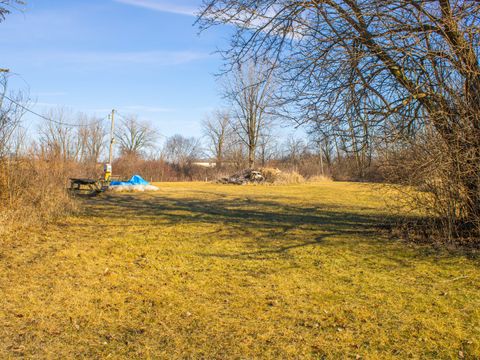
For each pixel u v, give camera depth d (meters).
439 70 6.58
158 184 34.84
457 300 4.63
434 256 6.57
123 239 7.93
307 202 16.69
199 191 23.70
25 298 4.54
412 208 7.77
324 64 6.61
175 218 11.11
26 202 9.37
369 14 6.35
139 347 3.50
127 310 4.32
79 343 3.55
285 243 7.85
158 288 5.05
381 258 6.60
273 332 3.85
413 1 6.27
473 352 3.42
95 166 26.34
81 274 5.52
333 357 3.37
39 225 8.73
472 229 7.12
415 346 3.56
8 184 8.91
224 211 13.16
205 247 7.41
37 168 10.24
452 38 6.34
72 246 7.15
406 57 6.43
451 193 7.10
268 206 15.01
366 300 4.69
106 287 5.02
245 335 3.78
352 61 6.48
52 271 5.61
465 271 5.71
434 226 7.75
